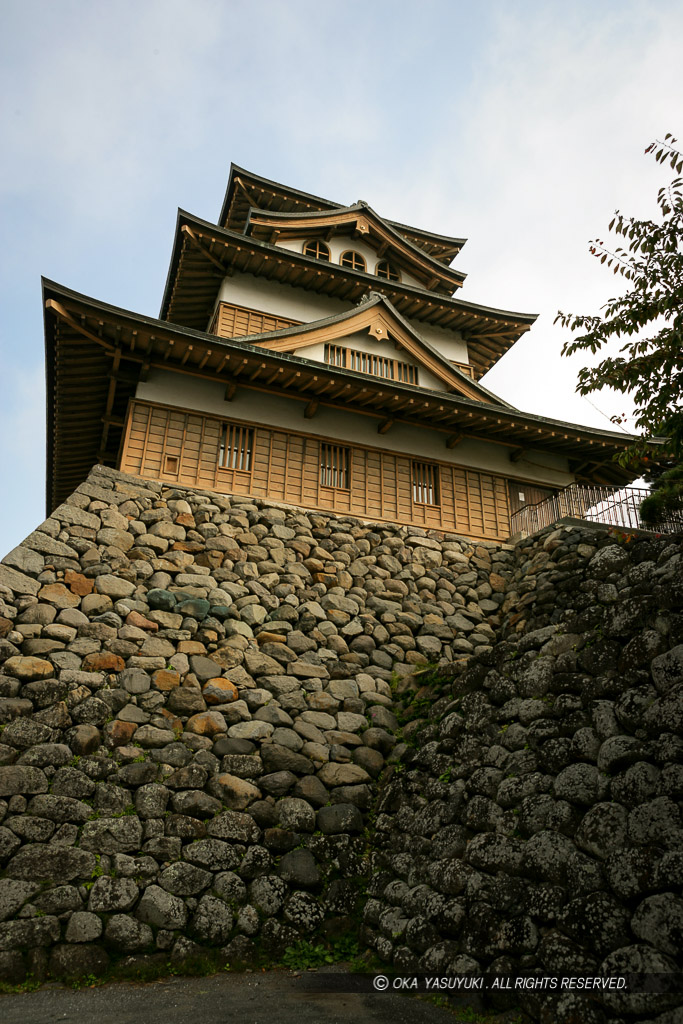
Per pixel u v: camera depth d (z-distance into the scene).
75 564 10.31
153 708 9.30
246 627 10.98
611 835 5.62
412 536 14.14
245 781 9.12
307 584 12.27
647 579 7.83
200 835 8.37
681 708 5.54
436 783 8.11
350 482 14.41
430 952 6.63
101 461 15.79
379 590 12.91
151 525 11.54
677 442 7.41
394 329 17.36
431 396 14.21
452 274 23.19
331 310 19.67
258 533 12.44
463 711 8.30
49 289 10.91
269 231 20.38
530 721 7.10
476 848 6.75
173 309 20.03
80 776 8.22
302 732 10.05
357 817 9.24
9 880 7.27
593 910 5.38
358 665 11.51
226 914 7.93
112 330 11.83
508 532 15.72
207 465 13.06
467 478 15.77
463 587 13.95
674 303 7.05
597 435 15.97
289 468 13.84
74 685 9.02
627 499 13.86
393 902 7.75
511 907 6.05
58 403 13.64
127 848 7.94
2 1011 5.95
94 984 6.81
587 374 7.58
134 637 9.88
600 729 6.30
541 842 6.11
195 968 7.27
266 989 6.81
